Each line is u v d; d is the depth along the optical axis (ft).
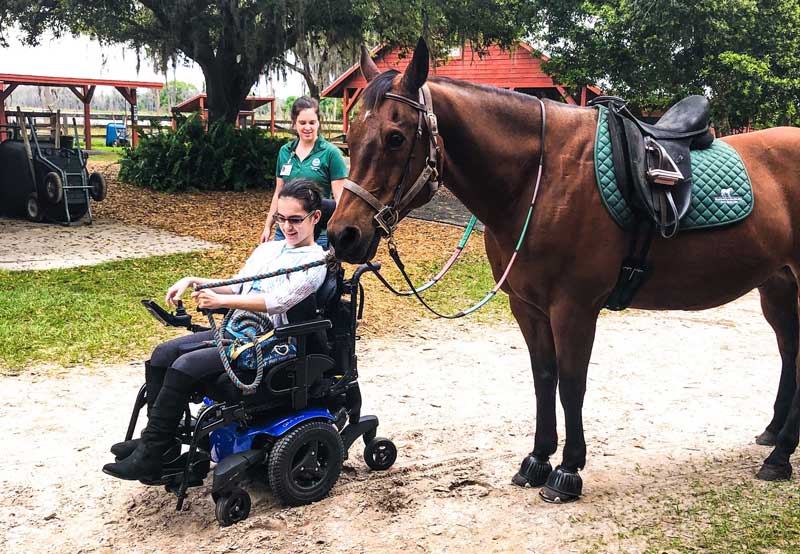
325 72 63.16
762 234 10.93
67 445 12.79
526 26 49.01
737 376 17.33
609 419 14.42
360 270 11.12
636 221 10.09
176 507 10.11
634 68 44.52
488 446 12.95
